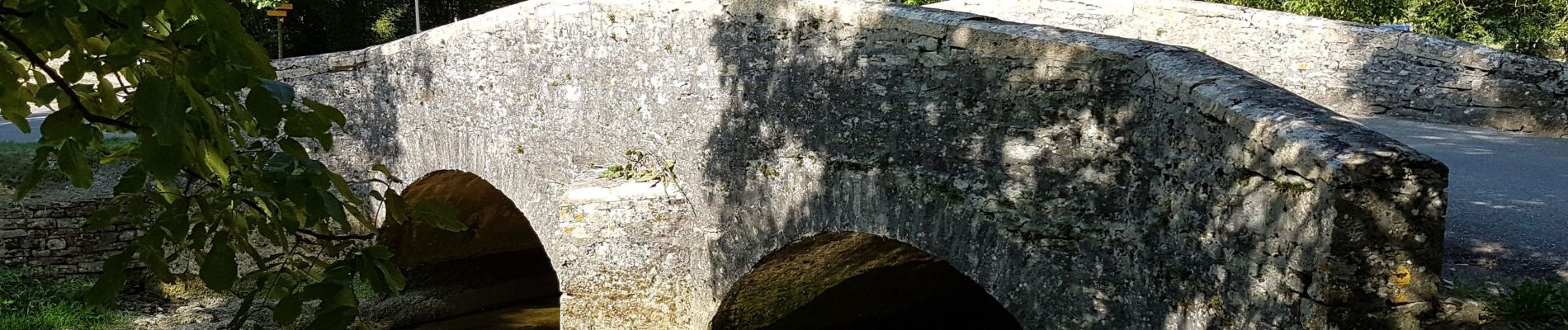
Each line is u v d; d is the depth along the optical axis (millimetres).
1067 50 6156
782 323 9453
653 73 8867
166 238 3148
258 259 3270
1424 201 4625
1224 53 12688
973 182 6738
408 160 12188
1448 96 12727
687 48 8500
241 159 3244
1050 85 6266
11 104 3195
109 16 2729
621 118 9250
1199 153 5465
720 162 8430
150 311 12828
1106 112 6020
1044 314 6445
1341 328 4637
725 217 8484
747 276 8445
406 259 14602
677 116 8727
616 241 9031
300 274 3504
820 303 9570
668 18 8617
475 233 14984
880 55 7164
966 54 6668
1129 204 5961
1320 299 4625
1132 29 12789
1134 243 5938
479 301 14828
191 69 2805
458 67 11156
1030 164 6418
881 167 7246
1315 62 12914
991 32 6520
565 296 9219
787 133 7859
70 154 3025
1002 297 6684
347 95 12742
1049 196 6355
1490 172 10094
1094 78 6051
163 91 2711
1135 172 5914
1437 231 4668
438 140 11641
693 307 8922
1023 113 6414
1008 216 6562
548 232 10148
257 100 2846
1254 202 5082
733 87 8195
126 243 13492
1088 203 6172
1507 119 12305
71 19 2861
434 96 11602
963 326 10891
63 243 13227
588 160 9633
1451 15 18906
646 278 8977
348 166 12852
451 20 35000
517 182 10531
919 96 6969
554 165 10016
